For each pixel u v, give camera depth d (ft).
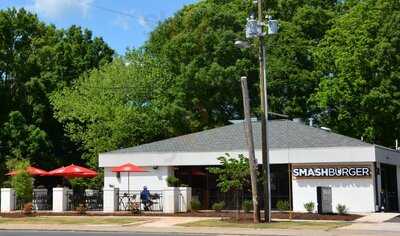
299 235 76.79
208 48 183.73
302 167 122.11
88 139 182.29
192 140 135.13
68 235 79.61
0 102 197.26
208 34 182.70
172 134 187.62
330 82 172.35
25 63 200.44
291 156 122.42
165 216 110.52
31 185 126.82
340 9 203.92
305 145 122.42
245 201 116.78
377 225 89.20
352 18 173.68
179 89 184.34
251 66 178.81
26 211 117.80
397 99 165.99
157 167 132.26
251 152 93.15
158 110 188.24
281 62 181.57
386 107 165.27
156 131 185.37
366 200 117.50
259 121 142.92
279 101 179.83
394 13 168.04
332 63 178.50
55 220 103.14
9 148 190.19
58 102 184.03
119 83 184.96
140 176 133.18
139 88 187.32
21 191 125.08
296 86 181.88
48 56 205.36
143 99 189.37
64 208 125.29
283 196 124.47
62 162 200.95
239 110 183.32
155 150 133.28
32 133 189.78
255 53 180.14
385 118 168.14
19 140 189.47
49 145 193.06
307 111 186.91
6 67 199.82
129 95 186.80
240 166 97.40
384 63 166.40
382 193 122.11
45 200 131.03
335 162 119.65
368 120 169.48
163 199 121.49
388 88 165.37
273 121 136.36
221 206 120.98
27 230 88.74
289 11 204.03
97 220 102.37
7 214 117.08
